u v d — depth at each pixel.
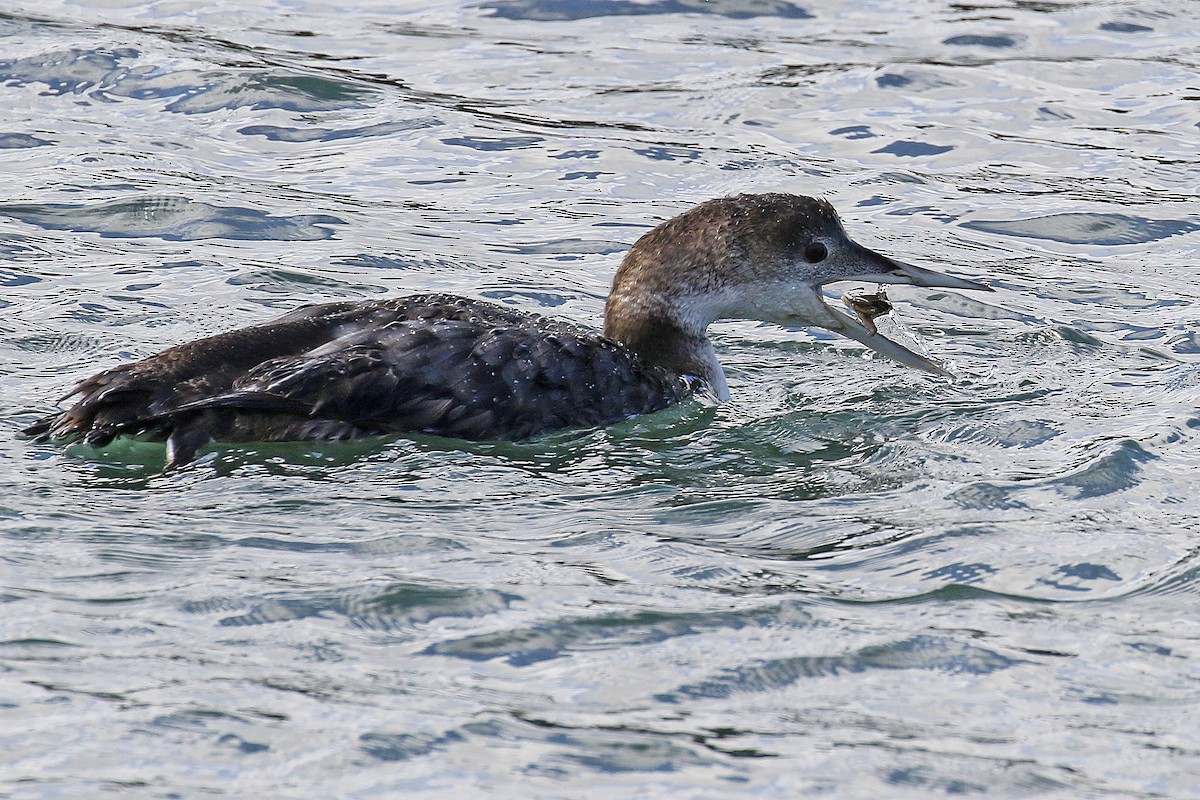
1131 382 13.27
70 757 7.13
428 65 21.64
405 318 11.80
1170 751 7.51
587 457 11.34
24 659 7.96
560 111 20.25
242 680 7.86
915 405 12.72
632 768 7.23
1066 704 7.93
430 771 7.14
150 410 10.83
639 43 22.77
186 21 22.75
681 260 13.14
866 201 17.89
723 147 19.25
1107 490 10.66
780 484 10.88
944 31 23.44
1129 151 19.42
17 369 12.69
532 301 15.00
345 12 23.70
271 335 11.38
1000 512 10.31
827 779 7.20
